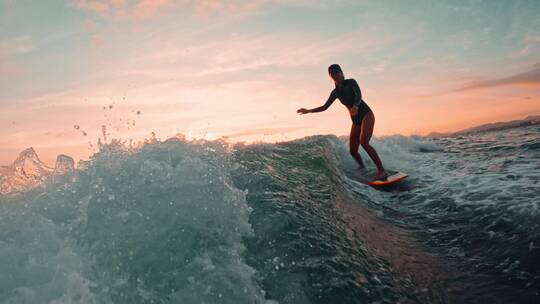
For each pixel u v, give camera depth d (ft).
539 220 13.19
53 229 9.37
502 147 25.48
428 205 17.52
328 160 21.48
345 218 14.15
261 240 10.68
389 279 10.58
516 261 11.67
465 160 23.81
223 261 9.44
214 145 15.30
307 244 10.90
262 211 11.91
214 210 10.82
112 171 11.78
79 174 11.71
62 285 7.80
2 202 10.42
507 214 14.33
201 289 8.57
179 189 11.04
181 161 12.39
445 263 12.48
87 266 8.55
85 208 10.17
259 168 15.61
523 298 10.12
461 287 10.96
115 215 10.01
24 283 7.90
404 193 19.62
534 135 27.71
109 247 9.19
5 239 8.98
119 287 8.42
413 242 14.20
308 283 9.48
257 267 9.71
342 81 21.30
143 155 12.95
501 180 18.16
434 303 9.99
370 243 12.74
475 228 14.25
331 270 10.06
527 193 15.78
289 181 15.49
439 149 28.94
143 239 9.53
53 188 11.16
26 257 8.46
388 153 26.71
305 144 23.20
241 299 8.55
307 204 13.65
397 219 16.69
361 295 9.50
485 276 11.38
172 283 8.73
